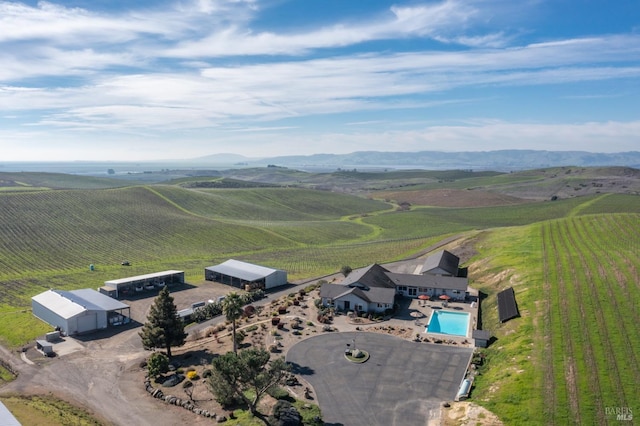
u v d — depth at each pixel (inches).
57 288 3902.6
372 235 7135.8
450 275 3513.8
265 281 3796.8
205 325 2928.2
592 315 2389.3
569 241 4092.0
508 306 2746.1
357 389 1964.8
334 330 2667.3
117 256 5147.6
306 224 7824.8
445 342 2463.1
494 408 1708.9
